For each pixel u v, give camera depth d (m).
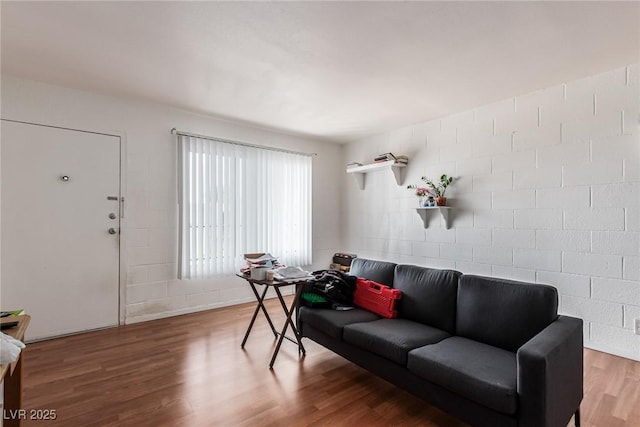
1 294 2.71
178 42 2.20
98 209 3.14
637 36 2.10
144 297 3.40
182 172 3.56
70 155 3.00
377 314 2.53
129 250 3.31
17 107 2.77
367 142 4.71
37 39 2.17
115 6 1.81
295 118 3.82
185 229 3.57
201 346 2.77
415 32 2.07
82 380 2.19
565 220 2.82
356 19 1.93
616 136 2.57
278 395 2.03
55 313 2.93
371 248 4.65
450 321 2.20
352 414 1.84
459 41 2.17
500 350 1.86
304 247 4.63
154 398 1.98
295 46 2.24
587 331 2.71
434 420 1.80
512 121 3.16
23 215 2.80
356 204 4.89
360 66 2.54
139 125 3.36
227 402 1.95
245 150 4.05
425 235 3.94
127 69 2.61
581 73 2.64
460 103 3.33
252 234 4.08
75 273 3.03
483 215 3.38
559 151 2.86
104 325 3.17
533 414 1.35
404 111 3.57
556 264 2.87
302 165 4.65
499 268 3.24
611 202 2.59
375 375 2.28
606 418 1.79
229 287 4.01
